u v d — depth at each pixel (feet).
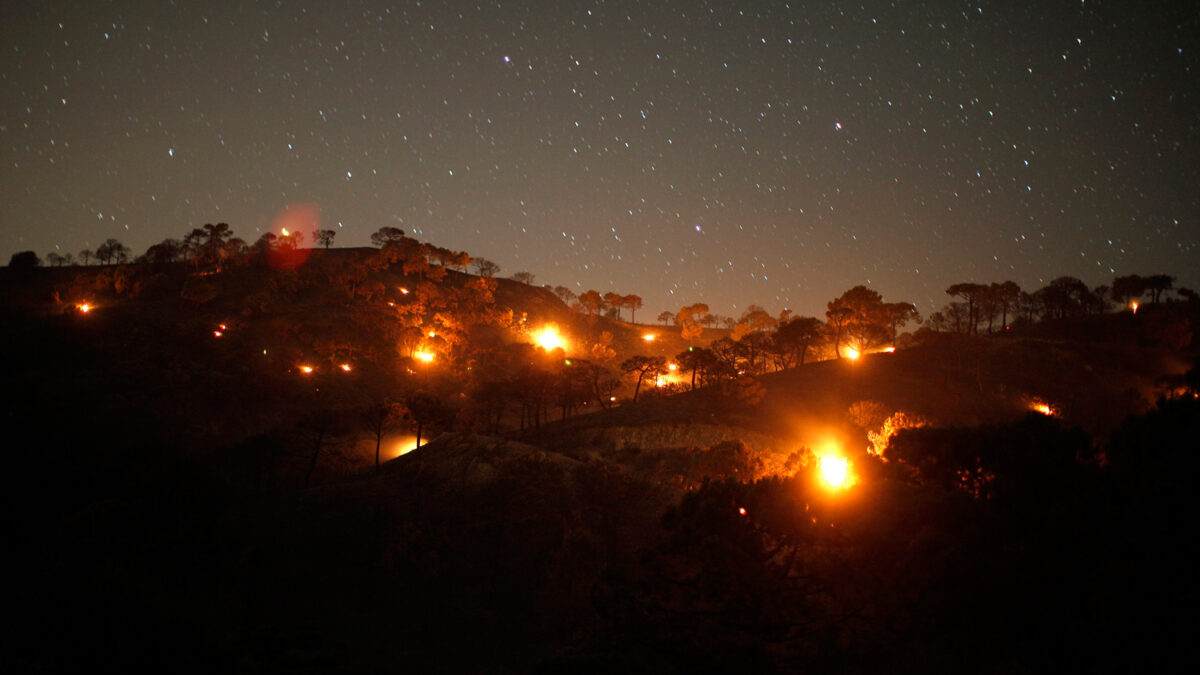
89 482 228.02
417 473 227.61
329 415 285.84
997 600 68.44
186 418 349.82
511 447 229.45
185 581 154.51
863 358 386.93
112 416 322.34
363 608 156.76
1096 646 61.46
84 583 83.97
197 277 563.07
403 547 175.63
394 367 465.47
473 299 620.49
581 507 191.21
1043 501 79.51
